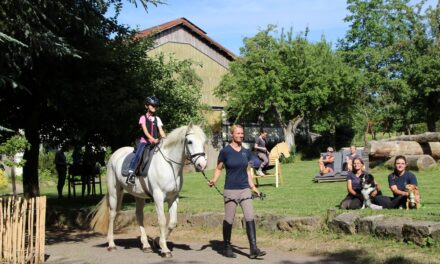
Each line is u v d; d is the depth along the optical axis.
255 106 35.75
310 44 35.34
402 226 8.66
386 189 15.25
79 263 9.30
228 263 8.64
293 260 8.68
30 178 16.27
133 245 11.20
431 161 19.45
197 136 9.27
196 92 26.45
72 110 14.62
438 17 39.03
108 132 16.14
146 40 16.55
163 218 9.55
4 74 11.12
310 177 20.98
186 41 40.66
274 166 18.61
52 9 12.13
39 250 9.38
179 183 9.61
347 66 36.53
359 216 9.59
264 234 10.67
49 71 13.95
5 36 9.67
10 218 8.92
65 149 17.98
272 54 34.28
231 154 8.94
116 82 15.09
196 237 11.40
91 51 13.91
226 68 42.84
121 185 10.55
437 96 37.84
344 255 8.74
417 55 38.47
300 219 10.27
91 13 13.69
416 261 7.83
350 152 19.19
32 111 15.44
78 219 14.66
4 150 10.11
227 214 9.07
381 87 40.00
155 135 10.00
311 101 33.66
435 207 10.70
